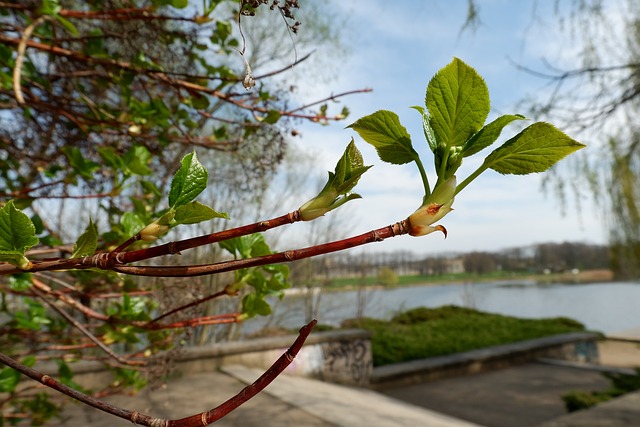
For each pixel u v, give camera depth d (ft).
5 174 7.33
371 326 38.93
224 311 16.85
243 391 1.57
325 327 33.99
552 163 1.52
